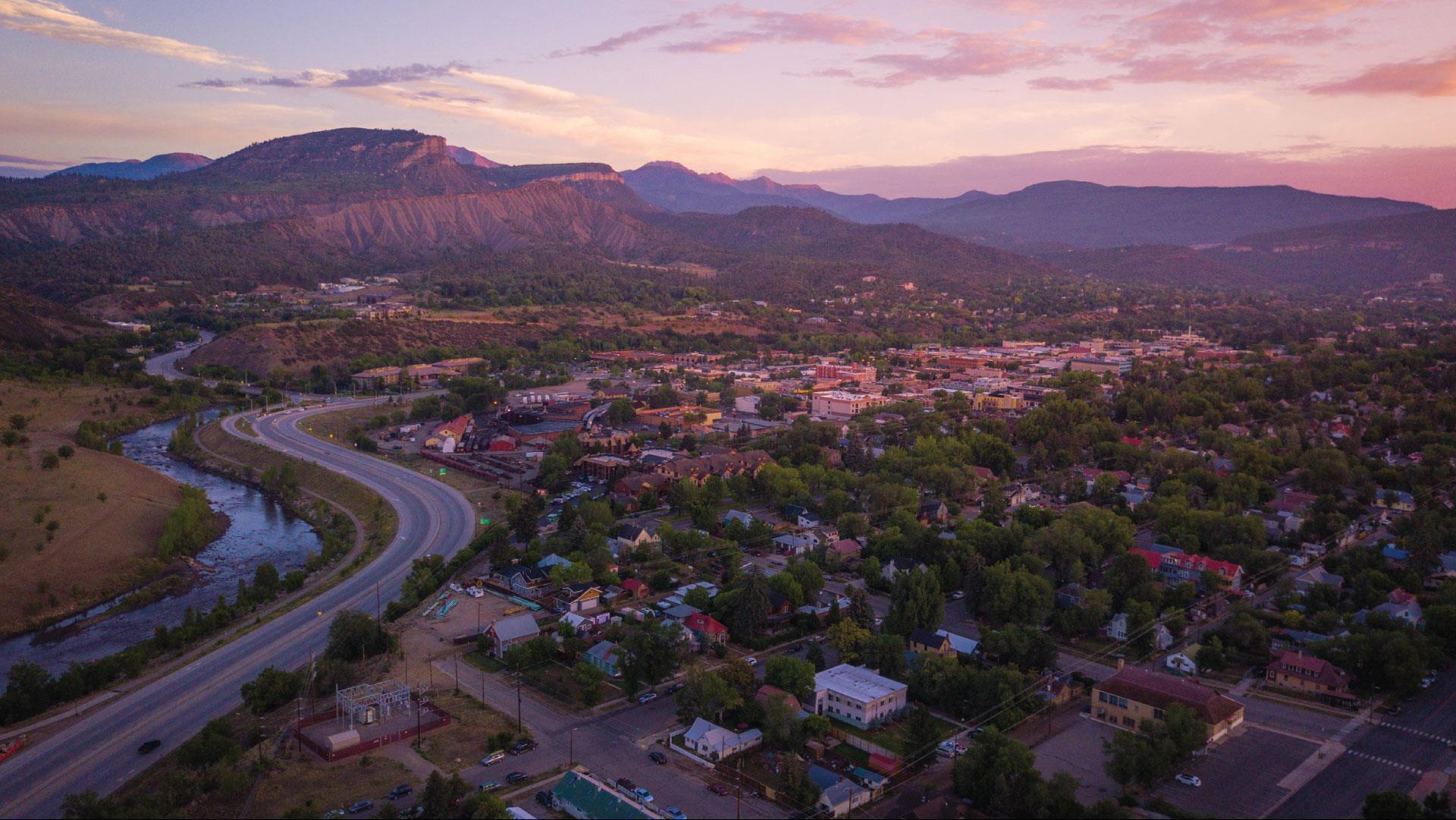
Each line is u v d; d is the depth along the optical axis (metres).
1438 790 126.88
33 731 147.88
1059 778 121.50
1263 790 128.38
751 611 179.00
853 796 123.94
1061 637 183.25
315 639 184.12
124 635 199.25
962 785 125.38
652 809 123.00
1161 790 128.62
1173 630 181.88
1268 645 173.00
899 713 150.88
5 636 199.25
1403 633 165.62
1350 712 151.62
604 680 163.38
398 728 142.50
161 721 150.88
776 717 140.75
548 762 135.25
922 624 177.38
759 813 122.88
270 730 144.75
